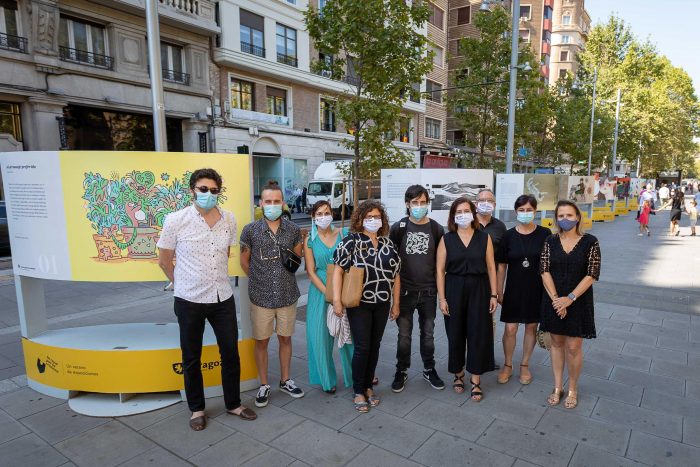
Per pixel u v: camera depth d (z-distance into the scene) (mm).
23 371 4316
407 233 3883
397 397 3803
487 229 4184
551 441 3111
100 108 16672
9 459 2912
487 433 3219
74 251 3596
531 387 3986
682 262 10195
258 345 3670
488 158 18109
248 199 3709
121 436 3189
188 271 3172
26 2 14172
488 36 15195
